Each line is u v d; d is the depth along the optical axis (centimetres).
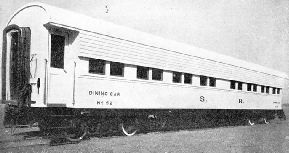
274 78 2000
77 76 843
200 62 1342
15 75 875
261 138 1134
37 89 799
